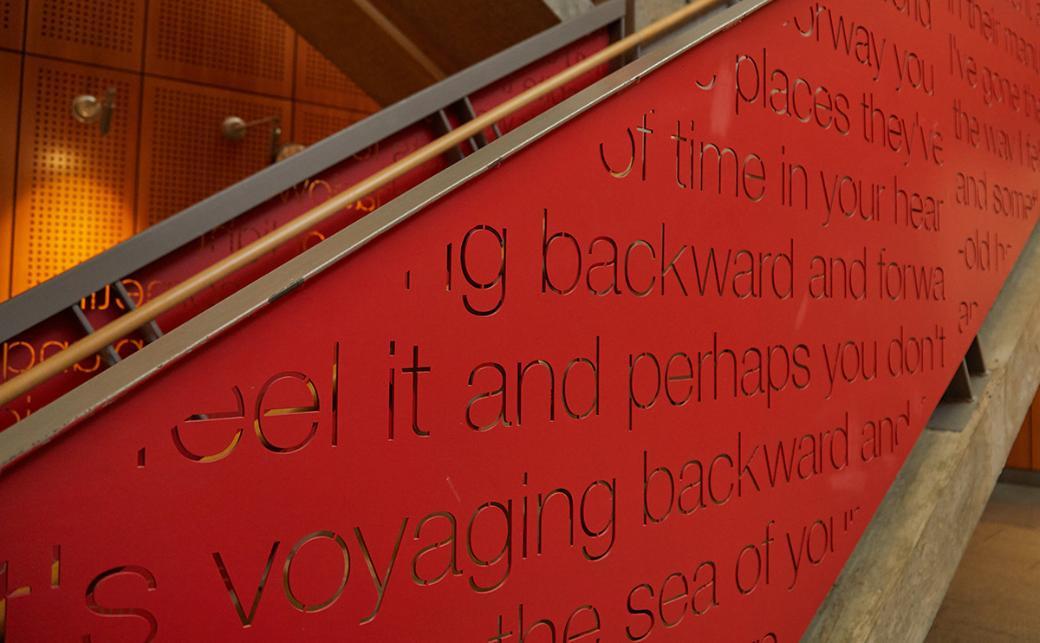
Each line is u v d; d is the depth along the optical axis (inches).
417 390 41.9
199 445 34.6
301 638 37.4
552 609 47.6
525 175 47.1
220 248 80.1
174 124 193.6
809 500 66.3
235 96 202.4
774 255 63.8
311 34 157.9
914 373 79.9
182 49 194.5
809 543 66.2
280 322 37.2
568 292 49.3
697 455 56.9
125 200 187.0
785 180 65.0
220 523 35.1
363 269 40.1
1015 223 101.9
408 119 86.7
